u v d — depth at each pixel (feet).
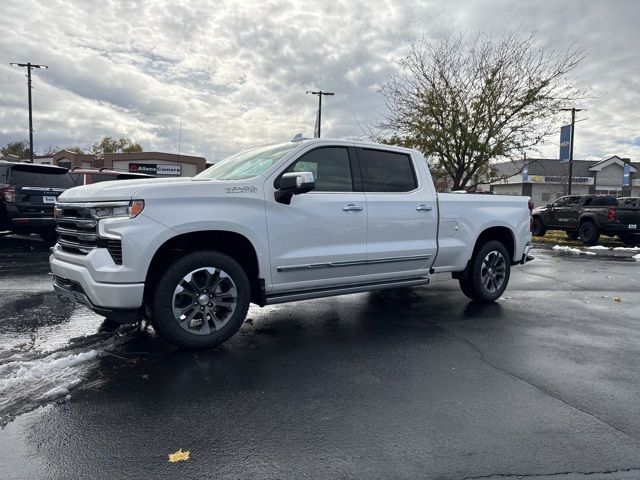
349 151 17.16
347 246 16.52
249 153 17.76
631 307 21.56
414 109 57.31
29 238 42.42
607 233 54.95
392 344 15.39
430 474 8.27
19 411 10.27
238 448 9.00
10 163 33.30
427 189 19.03
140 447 8.97
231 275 14.24
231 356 13.93
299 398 11.20
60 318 17.24
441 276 29.32
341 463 8.56
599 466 8.59
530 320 18.76
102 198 12.98
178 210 13.28
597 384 12.30
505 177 60.49
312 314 19.20
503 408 10.82
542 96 53.72
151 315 13.78
